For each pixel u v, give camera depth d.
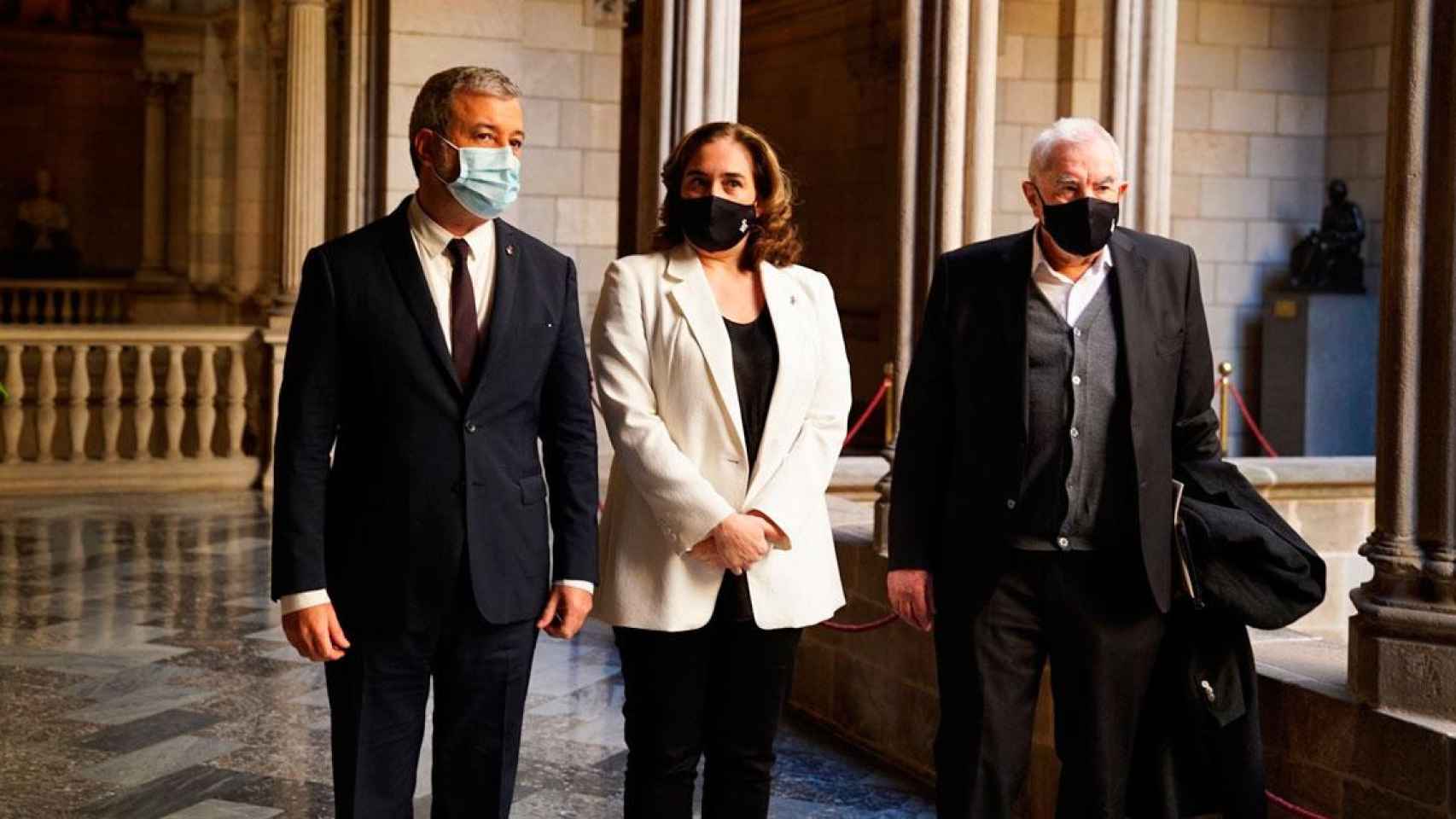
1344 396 13.71
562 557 3.84
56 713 6.66
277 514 3.65
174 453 13.55
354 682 3.70
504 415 3.74
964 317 4.11
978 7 6.44
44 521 11.68
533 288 3.80
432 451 3.66
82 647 7.86
